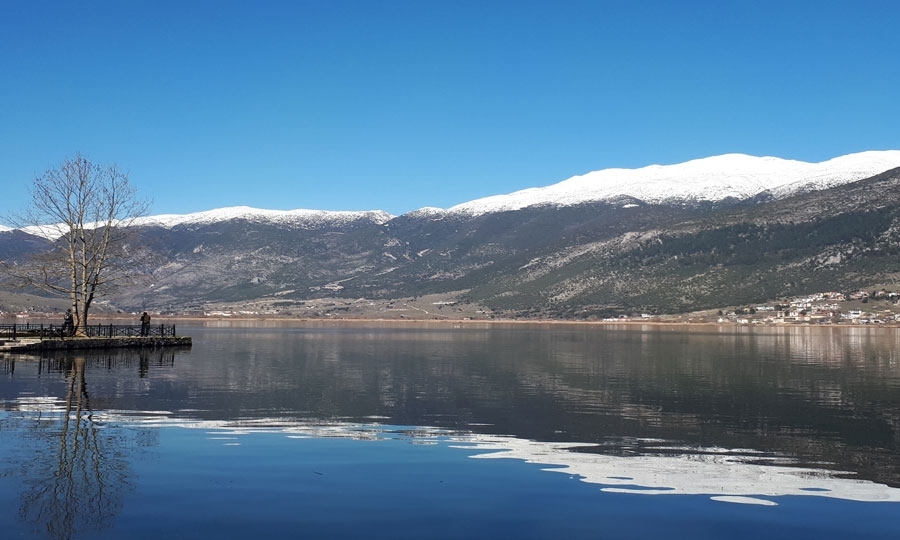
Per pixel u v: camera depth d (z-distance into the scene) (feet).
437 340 332.80
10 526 47.55
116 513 50.44
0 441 71.67
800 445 77.51
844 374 161.27
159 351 216.13
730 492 58.13
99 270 227.81
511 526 49.42
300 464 65.21
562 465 66.44
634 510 53.11
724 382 141.38
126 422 84.23
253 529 47.93
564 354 228.02
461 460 67.87
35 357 174.19
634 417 95.14
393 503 53.88
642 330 533.96
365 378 142.82
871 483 61.67
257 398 108.78
